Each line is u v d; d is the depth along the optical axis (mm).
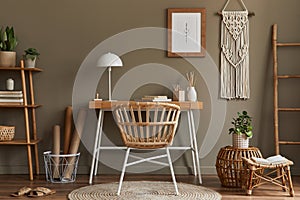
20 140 6004
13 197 4965
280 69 6102
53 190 5230
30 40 6160
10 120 6164
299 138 6102
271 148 6105
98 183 5602
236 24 6090
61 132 6184
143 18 6137
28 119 6176
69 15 6160
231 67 6113
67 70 6168
